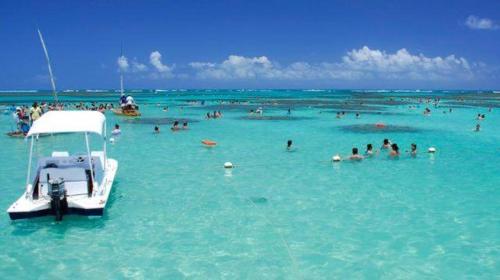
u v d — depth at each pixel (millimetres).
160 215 11633
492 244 9641
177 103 72000
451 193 13711
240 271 8469
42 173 11055
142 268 8586
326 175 16406
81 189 11281
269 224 10984
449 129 31812
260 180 15641
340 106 63875
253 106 63625
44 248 9453
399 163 18641
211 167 17922
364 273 8375
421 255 9117
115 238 10023
